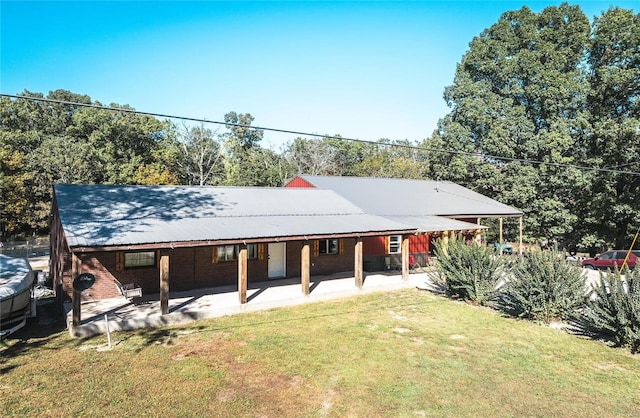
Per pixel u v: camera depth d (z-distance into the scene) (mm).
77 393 7094
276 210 16594
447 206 24328
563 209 29828
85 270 12930
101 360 8570
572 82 29547
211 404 6809
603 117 29172
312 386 7527
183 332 10516
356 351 9281
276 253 16844
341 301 14008
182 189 17281
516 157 31500
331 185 24375
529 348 9609
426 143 57281
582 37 30625
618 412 6723
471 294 13492
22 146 44156
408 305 13484
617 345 9734
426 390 7410
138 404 6750
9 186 34000
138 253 13875
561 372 8281
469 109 32531
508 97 32219
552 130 29719
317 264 17922
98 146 43250
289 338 10117
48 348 9258
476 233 20969
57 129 50344
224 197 17141
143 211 13820
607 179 28297
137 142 45656
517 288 12062
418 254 20797
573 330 10930
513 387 7574
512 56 32219
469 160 32438
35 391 7141
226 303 12695
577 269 11641
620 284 9688
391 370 8258
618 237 29594
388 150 66812
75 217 12219
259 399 7012
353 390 7383
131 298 12047
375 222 16578
